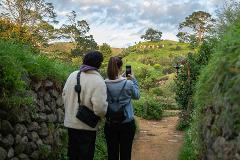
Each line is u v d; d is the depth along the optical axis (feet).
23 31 42.27
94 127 16.61
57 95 22.26
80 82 16.55
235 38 15.87
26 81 17.98
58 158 20.66
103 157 24.79
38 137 18.86
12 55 17.87
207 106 18.69
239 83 12.87
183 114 41.75
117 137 18.79
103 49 169.27
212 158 16.21
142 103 54.85
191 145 24.71
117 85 18.37
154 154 29.55
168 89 95.96
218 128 15.49
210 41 28.81
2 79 15.49
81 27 130.52
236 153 12.71
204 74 20.18
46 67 21.15
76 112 16.58
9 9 84.64
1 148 14.98
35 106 18.37
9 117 15.85
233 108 13.20
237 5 21.33
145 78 130.93
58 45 100.53
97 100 16.25
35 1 88.02
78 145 16.70
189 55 41.78
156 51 273.75
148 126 46.11
